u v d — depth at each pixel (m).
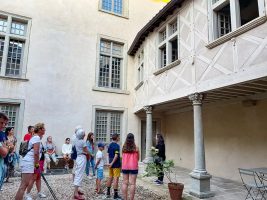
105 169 9.51
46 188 6.00
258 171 4.64
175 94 6.91
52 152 8.82
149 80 8.96
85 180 7.12
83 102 10.17
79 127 5.37
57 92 9.66
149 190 6.12
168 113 11.48
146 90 9.16
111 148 5.38
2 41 9.13
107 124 10.80
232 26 5.08
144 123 11.70
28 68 9.22
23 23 9.55
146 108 9.02
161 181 6.82
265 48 4.21
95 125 10.44
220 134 8.06
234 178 7.28
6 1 9.13
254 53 4.42
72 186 6.24
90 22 10.86
